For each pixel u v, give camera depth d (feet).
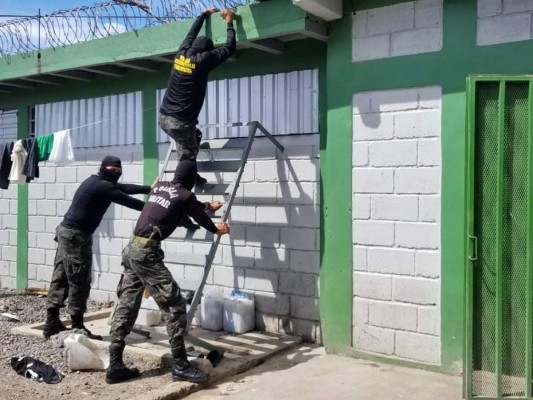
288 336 21.16
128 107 26.04
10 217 30.60
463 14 16.69
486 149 14.88
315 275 20.72
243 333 21.58
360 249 18.66
